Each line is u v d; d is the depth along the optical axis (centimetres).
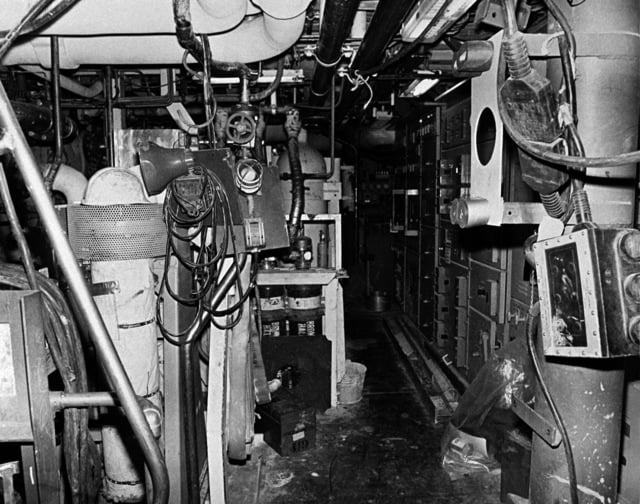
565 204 156
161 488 124
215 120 284
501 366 257
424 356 474
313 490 283
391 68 337
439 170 466
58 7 192
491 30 273
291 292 379
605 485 168
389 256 780
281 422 316
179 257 213
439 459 313
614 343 130
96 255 201
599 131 160
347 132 692
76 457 158
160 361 250
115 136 329
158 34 248
